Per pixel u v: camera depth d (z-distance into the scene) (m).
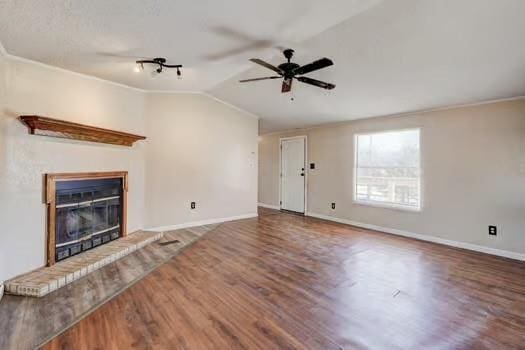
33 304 2.24
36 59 2.85
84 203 3.35
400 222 4.56
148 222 4.48
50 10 2.04
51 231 2.90
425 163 4.23
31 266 2.73
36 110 2.88
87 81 3.50
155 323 1.99
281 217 5.98
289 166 6.71
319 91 4.19
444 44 2.61
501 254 3.52
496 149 3.55
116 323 1.98
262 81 4.16
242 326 1.96
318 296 2.42
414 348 1.75
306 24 2.38
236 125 5.50
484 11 2.13
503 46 2.51
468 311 2.19
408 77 3.34
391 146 4.79
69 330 1.89
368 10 2.28
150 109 4.47
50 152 2.92
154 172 4.51
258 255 3.50
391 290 2.55
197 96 4.88
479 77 3.07
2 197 2.46
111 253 3.29
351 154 5.32
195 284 2.64
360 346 1.76
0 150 2.44
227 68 3.49
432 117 4.15
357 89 3.88
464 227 3.84
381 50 2.88
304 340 1.81
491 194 3.60
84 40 2.55
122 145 3.95
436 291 2.53
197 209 5.00
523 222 3.37
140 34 2.50
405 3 2.17
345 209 5.43
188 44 2.74
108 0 1.94
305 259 3.36
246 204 5.77
